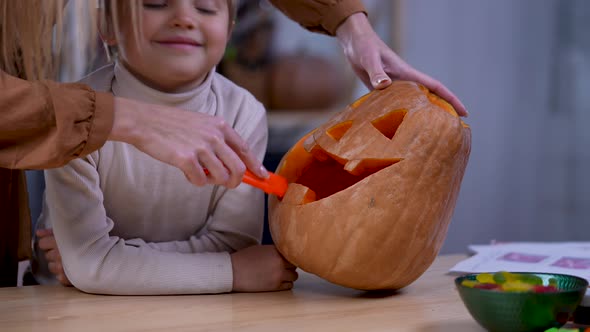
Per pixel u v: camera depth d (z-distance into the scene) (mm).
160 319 752
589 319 721
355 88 2160
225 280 897
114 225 1027
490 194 2600
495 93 2564
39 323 738
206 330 698
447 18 2469
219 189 1042
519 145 2604
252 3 2066
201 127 779
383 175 794
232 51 2074
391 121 850
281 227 862
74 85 745
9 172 1112
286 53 2121
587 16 2551
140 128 753
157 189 1007
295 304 829
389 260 807
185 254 925
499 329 641
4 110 704
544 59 2584
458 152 826
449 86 2506
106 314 780
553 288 637
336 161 928
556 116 2609
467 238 2594
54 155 719
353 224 794
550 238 2645
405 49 2355
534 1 2547
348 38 1116
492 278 678
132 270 887
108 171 973
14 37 889
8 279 1161
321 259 825
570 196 2641
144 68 960
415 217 796
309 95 2131
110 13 965
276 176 870
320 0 1126
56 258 1004
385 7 2297
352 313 773
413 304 820
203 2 947
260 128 1080
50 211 931
